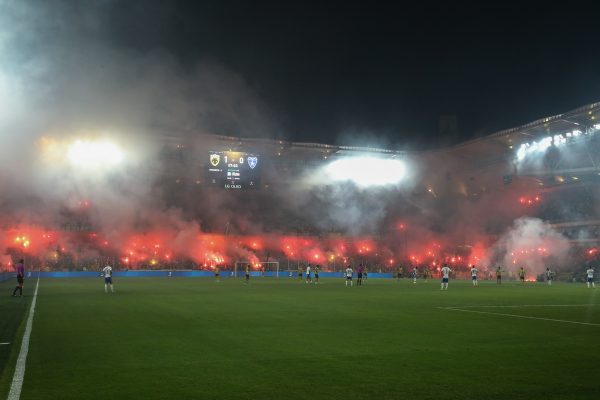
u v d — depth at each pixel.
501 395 7.71
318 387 8.10
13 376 8.75
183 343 12.07
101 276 66.12
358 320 16.94
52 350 11.12
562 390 7.99
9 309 20.48
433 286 44.75
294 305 22.81
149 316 17.91
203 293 31.47
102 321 16.39
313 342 12.28
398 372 9.13
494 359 10.31
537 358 10.44
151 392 7.78
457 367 9.55
